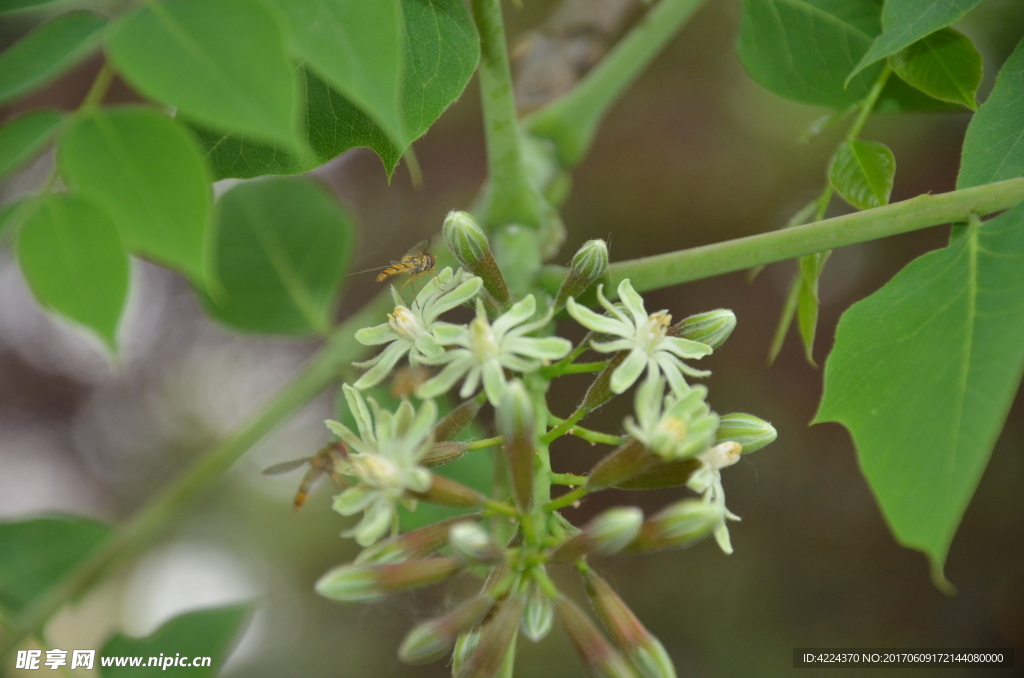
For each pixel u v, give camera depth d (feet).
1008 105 1.25
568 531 1.20
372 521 1.18
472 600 1.17
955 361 1.16
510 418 1.18
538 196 1.38
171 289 2.75
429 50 1.21
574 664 2.42
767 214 2.43
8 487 2.69
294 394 1.42
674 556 2.60
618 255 2.47
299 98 1.21
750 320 2.44
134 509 2.75
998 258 1.19
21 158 1.10
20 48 1.12
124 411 2.80
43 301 1.08
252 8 1.09
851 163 1.32
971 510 2.48
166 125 1.09
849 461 2.48
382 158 1.22
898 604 2.46
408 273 1.35
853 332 1.19
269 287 1.50
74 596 1.39
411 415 1.18
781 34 1.36
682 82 2.42
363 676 2.65
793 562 2.52
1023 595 2.39
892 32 1.23
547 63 1.50
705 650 2.48
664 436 1.17
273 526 2.87
